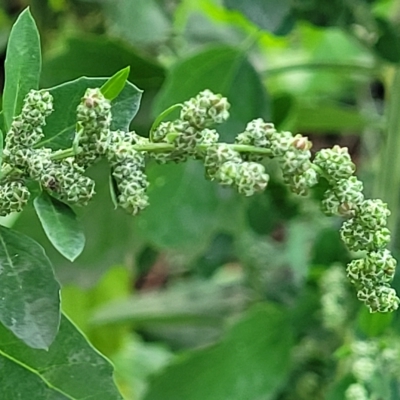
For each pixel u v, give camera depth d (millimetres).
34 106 167
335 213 172
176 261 437
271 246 349
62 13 344
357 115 311
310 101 345
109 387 184
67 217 168
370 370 227
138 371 470
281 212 318
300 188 170
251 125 172
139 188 169
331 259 273
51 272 167
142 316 362
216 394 276
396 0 330
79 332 182
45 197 168
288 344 279
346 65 296
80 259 307
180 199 279
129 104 175
